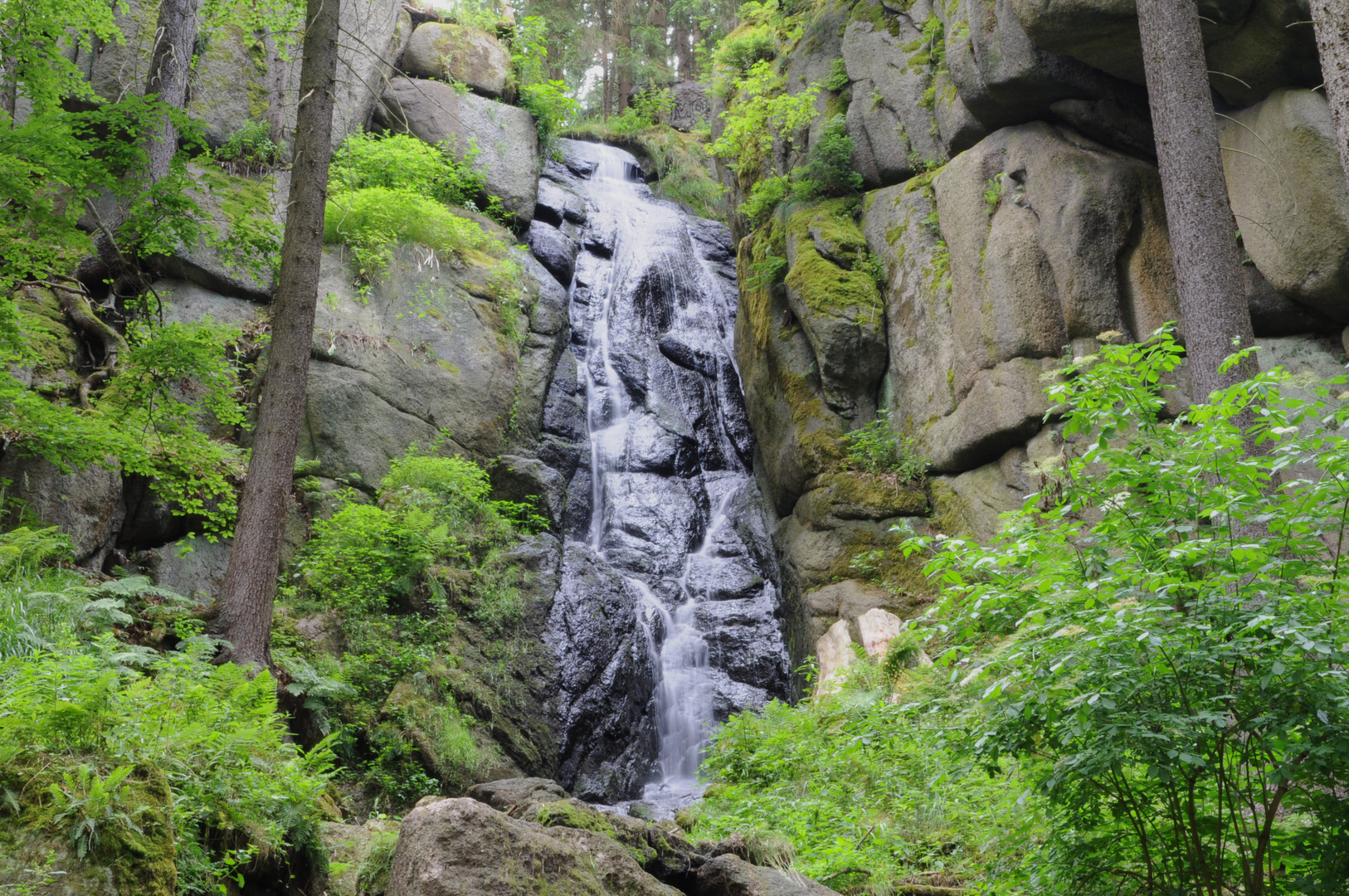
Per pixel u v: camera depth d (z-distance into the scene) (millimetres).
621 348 21047
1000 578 4707
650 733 14914
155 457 11594
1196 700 4051
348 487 14875
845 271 17625
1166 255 13844
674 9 36344
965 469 15227
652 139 29047
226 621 9461
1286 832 4328
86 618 7980
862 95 18438
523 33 24422
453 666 12844
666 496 18781
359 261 16750
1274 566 4125
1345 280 11406
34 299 12906
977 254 15141
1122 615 3986
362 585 12906
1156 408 4875
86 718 4098
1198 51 10195
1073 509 4762
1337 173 11266
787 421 18016
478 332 17734
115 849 3682
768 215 20359
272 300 15820
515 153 21750
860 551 15609
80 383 12484
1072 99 14523
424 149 19000
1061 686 4191
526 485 16703
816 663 14648
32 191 10008
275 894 5324
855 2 19359
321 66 10852
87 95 12172
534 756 12844
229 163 17188
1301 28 11492
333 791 9016
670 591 17078
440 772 11453
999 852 6031
